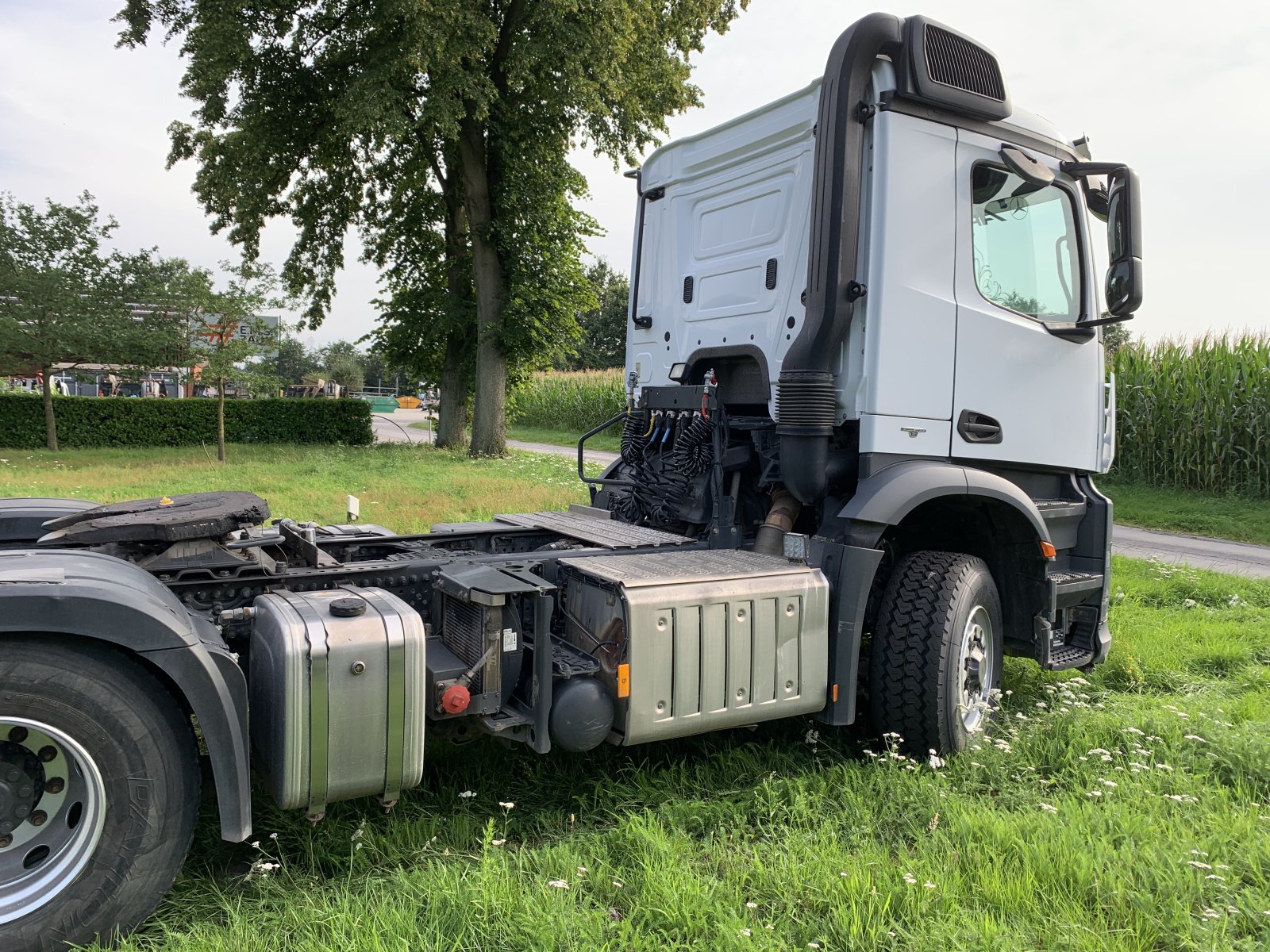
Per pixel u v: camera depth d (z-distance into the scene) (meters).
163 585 2.71
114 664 2.30
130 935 2.31
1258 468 15.80
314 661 2.57
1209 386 16.53
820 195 3.82
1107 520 4.87
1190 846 2.92
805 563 3.77
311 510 9.98
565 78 18.23
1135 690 5.03
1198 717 4.16
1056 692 4.73
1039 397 4.54
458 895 2.48
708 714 3.29
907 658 3.83
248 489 12.29
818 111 3.95
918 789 3.37
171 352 19.61
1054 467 4.70
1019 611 4.43
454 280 23.58
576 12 17.52
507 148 20.23
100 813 2.28
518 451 22.95
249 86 19.47
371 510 10.18
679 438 4.63
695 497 4.59
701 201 4.80
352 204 22.95
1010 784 3.53
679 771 3.58
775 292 4.25
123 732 2.28
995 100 4.07
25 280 18.94
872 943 2.38
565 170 21.22
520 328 20.73
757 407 4.56
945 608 3.83
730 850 2.95
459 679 2.94
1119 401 17.55
